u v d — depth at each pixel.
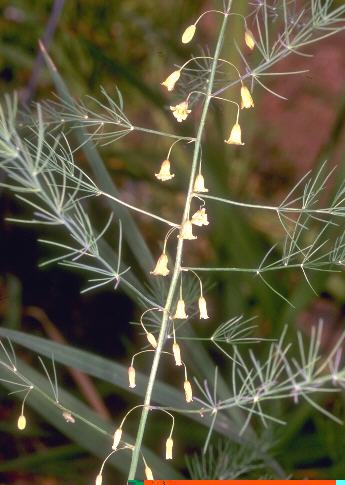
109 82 0.85
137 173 0.72
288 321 0.55
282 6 0.36
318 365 0.55
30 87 0.60
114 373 0.44
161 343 0.34
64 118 0.39
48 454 0.56
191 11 0.90
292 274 0.62
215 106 0.41
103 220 0.67
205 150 0.58
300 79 0.97
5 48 0.75
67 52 0.81
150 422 0.58
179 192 0.72
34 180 0.30
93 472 0.59
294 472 0.55
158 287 0.43
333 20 0.33
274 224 0.73
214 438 0.57
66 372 0.70
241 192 0.68
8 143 0.30
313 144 1.10
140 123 0.90
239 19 0.53
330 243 0.54
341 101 0.58
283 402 0.55
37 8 0.86
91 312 0.75
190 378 0.59
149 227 0.79
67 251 0.73
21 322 0.75
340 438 0.53
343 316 0.66
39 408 0.44
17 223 0.74
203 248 0.75
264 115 1.12
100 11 0.87
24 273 0.75
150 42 0.83
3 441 0.67
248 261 0.57
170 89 0.34
